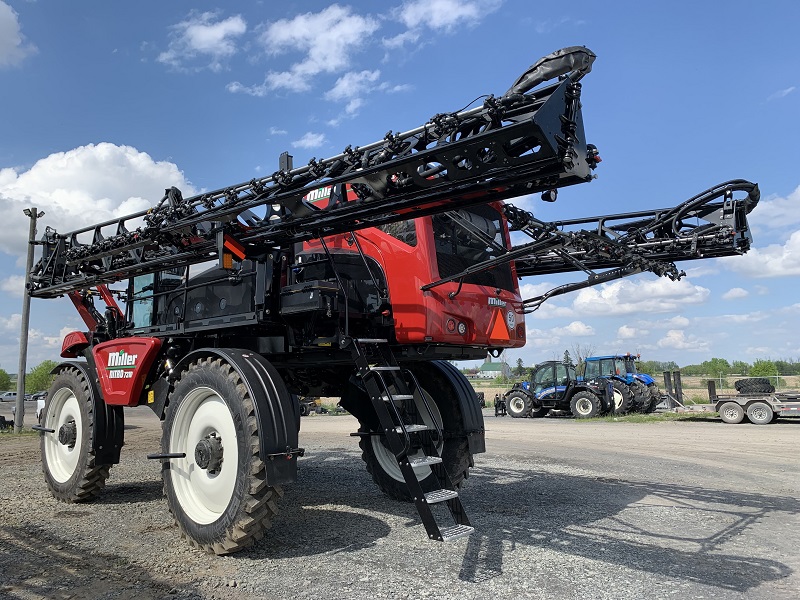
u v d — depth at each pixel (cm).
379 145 384
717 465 862
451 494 401
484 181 358
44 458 631
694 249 501
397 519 516
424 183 370
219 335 540
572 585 347
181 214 504
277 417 407
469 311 496
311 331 488
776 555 411
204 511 438
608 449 1081
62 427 613
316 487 678
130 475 756
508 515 529
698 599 326
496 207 559
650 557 404
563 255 530
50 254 704
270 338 515
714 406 1830
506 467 838
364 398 534
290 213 452
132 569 376
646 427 1634
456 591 336
